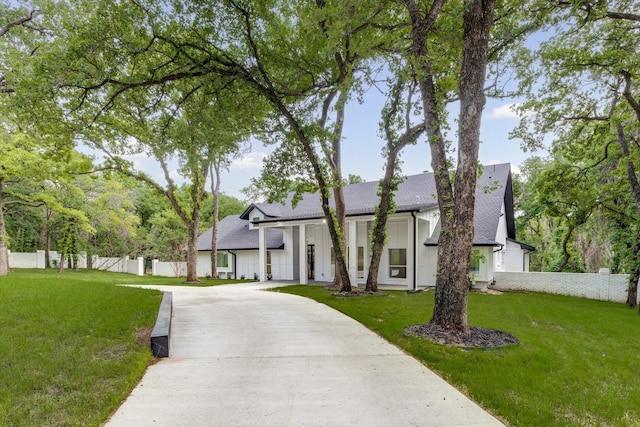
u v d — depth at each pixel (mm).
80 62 7750
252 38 9555
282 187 10883
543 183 14070
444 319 5980
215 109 10031
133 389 3625
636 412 3367
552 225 22328
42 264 24984
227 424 2910
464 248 5879
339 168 12672
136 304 7379
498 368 4371
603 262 16844
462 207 5875
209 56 9172
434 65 8102
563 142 12492
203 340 5664
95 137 13039
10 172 14047
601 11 8148
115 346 4723
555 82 10773
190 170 13484
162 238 25797
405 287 14289
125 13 7969
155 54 9562
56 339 4789
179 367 4359
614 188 12344
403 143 10844
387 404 3338
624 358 5094
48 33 13664
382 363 4570
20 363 3906
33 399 3184
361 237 16641
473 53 5922
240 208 38969
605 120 11227
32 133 12484
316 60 10164
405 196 16406
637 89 10461
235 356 4836
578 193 13141
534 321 7586
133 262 25359
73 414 2957
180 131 10859
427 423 2977
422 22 6992
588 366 4652
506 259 18172
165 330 5098
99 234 27141
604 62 9586
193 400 3377
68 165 14742
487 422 3016
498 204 15250
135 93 10117
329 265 17656
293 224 15930
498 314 8156
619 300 12453
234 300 10047
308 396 3502
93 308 6613
